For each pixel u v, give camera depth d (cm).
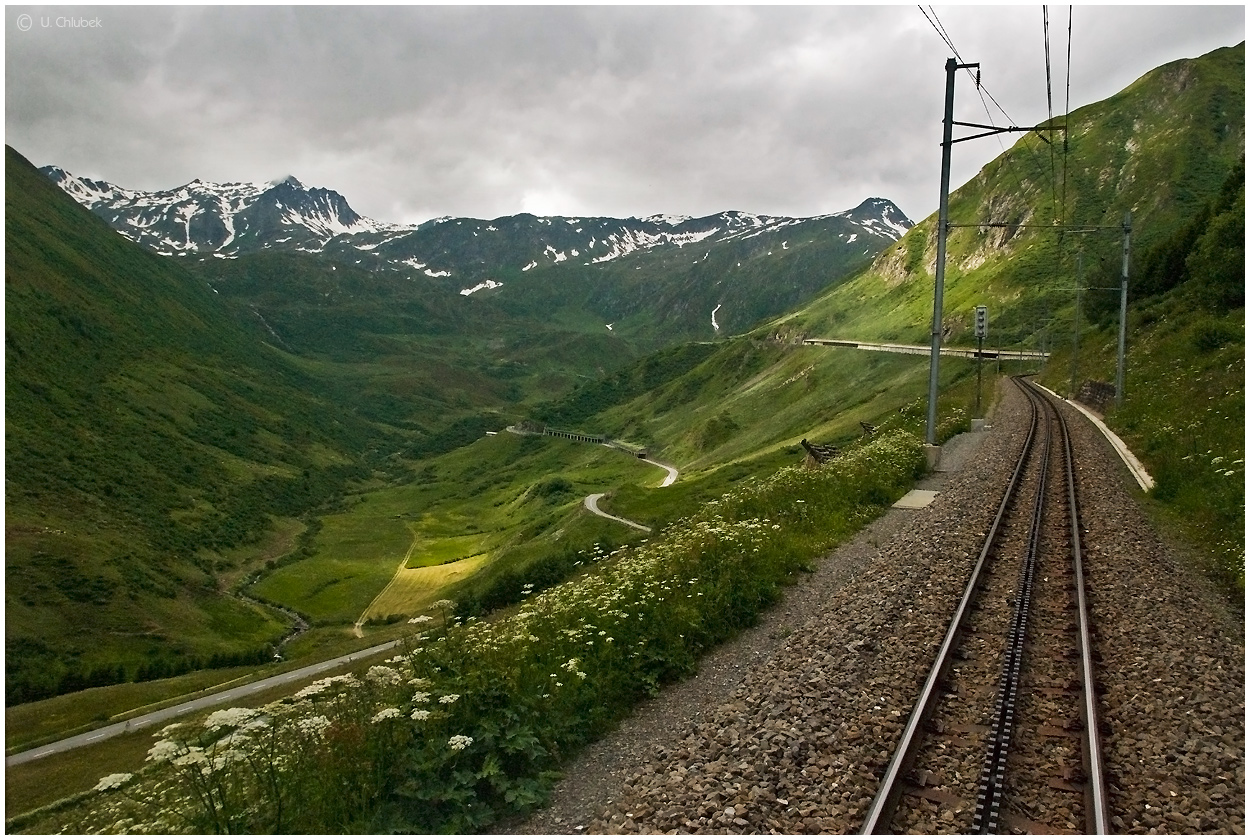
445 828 735
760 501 2242
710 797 736
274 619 10694
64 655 8262
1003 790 702
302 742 808
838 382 13675
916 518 2056
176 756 733
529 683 970
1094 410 4434
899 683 963
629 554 1969
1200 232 6334
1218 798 686
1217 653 1007
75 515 12219
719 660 1188
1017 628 1104
